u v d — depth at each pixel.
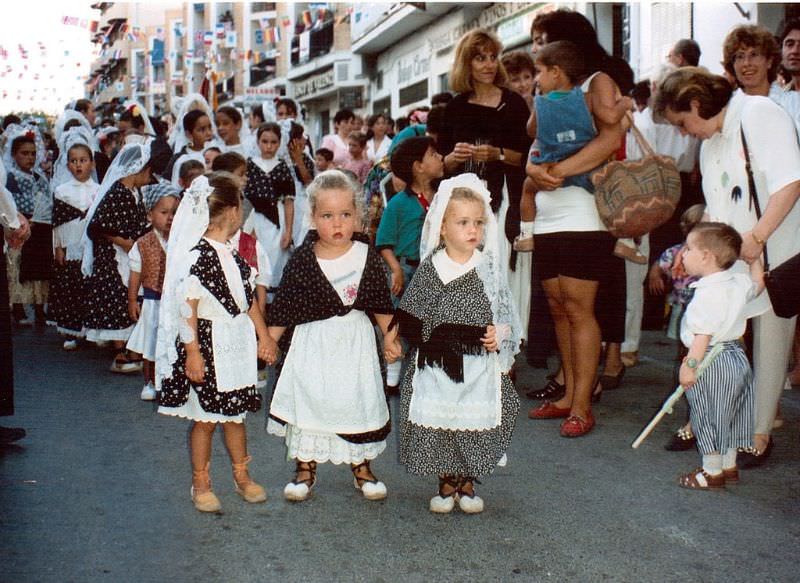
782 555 3.39
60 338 8.76
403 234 5.85
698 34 10.70
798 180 4.16
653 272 6.24
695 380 4.08
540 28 5.26
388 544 3.53
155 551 3.44
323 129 33.84
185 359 3.82
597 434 5.07
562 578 3.21
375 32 24.03
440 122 6.20
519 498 4.05
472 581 3.19
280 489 4.18
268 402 5.82
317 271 3.93
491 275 3.88
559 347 5.46
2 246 4.74
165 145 8.73
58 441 4.98
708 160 4.57
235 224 3.96
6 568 3.25
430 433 3.79
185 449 4.84
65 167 8.53
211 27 43.47
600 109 4.74
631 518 3.79
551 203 5.00
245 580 3.19
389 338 4.02
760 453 4.47
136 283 6.07
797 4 9.43
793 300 4.08
